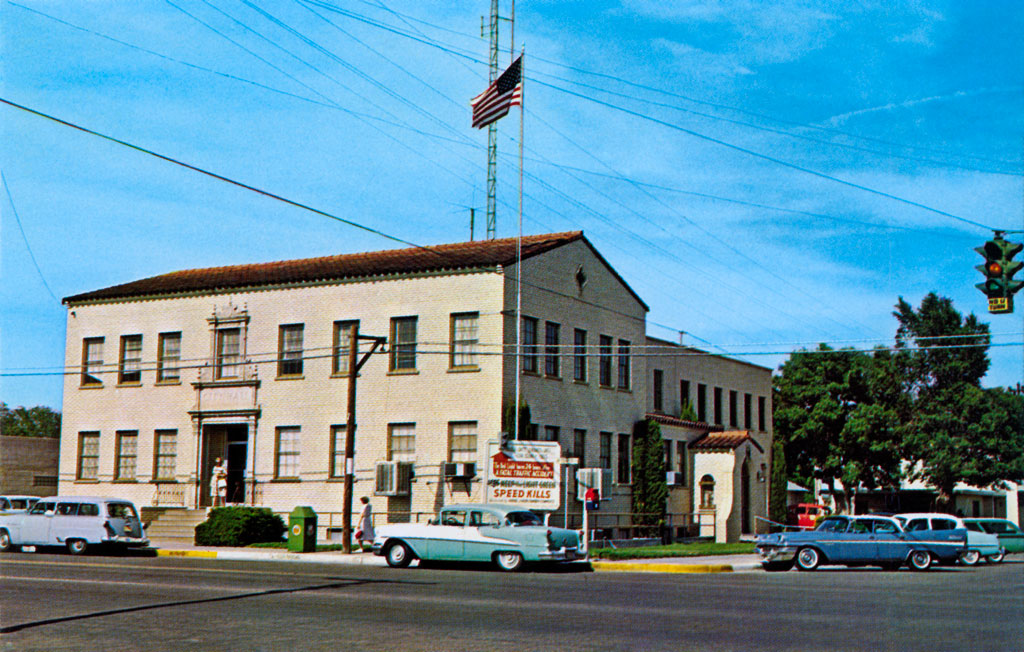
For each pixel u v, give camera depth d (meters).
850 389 65.12
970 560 34.12
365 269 39.66
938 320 73.69
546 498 34.41
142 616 15.92
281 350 40.53
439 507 36.75
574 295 41.03
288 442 40.00
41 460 48.41
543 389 38.47
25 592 19.52
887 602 19.19
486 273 37.06
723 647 12.98
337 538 38.22
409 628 14.60
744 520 48.31
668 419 45.81
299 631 14.27
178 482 41.66
